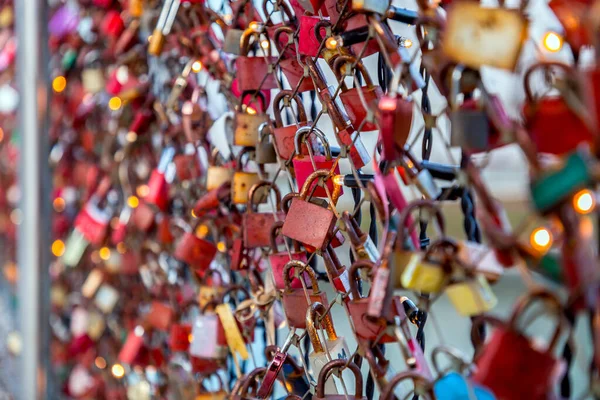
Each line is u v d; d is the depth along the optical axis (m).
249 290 1.75
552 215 0.77
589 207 0.74
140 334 2.14
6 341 3.36
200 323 1.62
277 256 1.36
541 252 0.79
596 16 0.77
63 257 2.76
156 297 2.12
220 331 1.59
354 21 1.12
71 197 2.97
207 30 1.73
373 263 1.07
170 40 1.89
